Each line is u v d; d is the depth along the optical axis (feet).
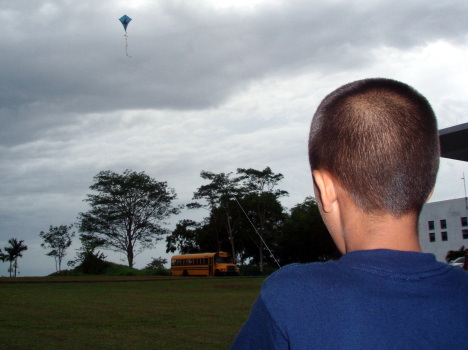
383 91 4.07
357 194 3.84
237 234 218.79
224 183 210.18
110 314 41.91
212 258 164.55
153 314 42.27
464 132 20.35
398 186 3.76
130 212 226.17
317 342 3.38
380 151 3.78
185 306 50.31
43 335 30.09
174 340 28.91
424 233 197.67
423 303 3.42
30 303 51.26
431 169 3.87
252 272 194.08
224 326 34.86
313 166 4.24
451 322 3.36
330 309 3.46
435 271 3.60
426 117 3.94
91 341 28.22
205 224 228.02
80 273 171.32
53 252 197.57
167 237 240.73
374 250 3.71
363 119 3.87
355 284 3.53
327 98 4.30
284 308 3.56
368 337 3.33
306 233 215.51
